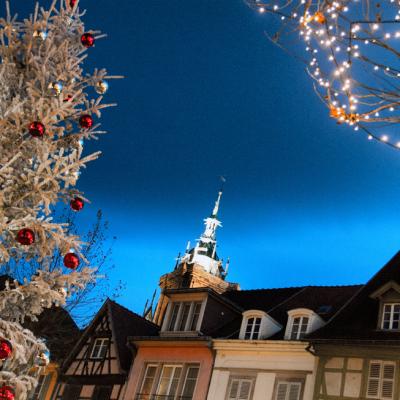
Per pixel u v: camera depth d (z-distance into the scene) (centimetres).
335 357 1662
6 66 642
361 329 1698
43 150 596
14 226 578
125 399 2106
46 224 593
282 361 1817
